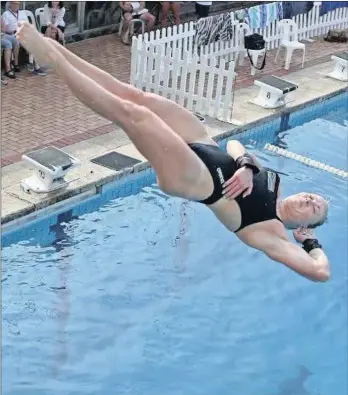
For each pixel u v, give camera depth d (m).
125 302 8.23
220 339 7.90
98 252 8.99
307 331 8.17
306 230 5.26
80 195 9.84
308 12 16.75
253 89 13.88
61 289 8.27
